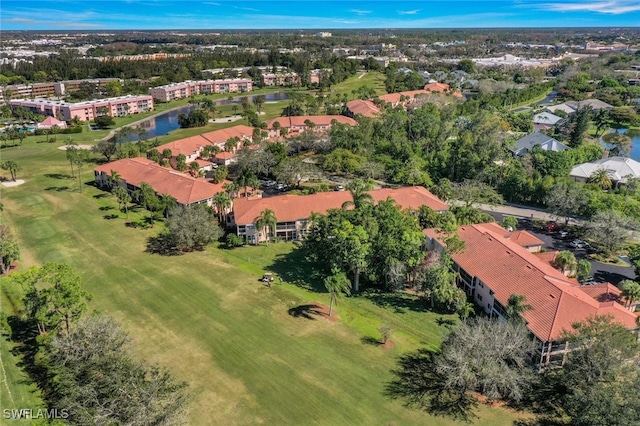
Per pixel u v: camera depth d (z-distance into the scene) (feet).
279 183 423.23
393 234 249.96
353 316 226.38
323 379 182.39
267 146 464.24
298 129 599.98
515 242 278.26
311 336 209.15
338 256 244.83
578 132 513.04
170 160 464.65
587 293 226.58
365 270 245.86
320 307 233.14
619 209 323.16
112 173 383.45
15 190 400.47
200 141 520.83
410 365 191.62
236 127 579.48
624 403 142.51
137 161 420.36
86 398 145.07
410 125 513.45
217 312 226.17
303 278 263.70
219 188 364.38
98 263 273.33
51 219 338.13
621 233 284.00
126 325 214.48
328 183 424.46
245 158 437.17
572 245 303.68
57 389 163.22
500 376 164.96
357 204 290.15
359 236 242.37
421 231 276.41
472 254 252.21
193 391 173.99
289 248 303.27
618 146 501.56
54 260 274.36
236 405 168.45
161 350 197.36
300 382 180.55
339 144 495.82
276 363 191.01
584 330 166.91
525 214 359.25
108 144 481.05
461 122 548.72
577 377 161.48
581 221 343.87
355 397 173.47
